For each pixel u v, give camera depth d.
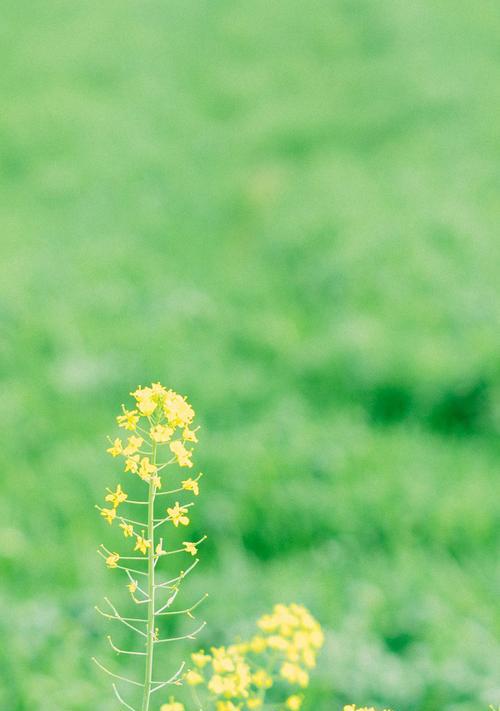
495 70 15.87
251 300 9.39
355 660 4.23
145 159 13.62
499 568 5.16
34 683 4.17
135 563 5.31
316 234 10.40
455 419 7.16
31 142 13.94
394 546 5.39
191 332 8.44
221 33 20.67
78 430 6.76
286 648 2.21
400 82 15.25
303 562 5.30
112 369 7.50
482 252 9.23
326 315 8.72
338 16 20.16
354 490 5.79
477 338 7.65
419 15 18.89
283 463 6.04
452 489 5.91
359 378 7.49
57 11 21.44
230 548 5.38
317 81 16.91
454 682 4.09
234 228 11.98
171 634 4.67
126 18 20.80
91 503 5.81
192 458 5.99
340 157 13.18
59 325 8.18
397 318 8.17
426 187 11.16
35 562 5.26
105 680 4.27
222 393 7.22
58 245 10.41
